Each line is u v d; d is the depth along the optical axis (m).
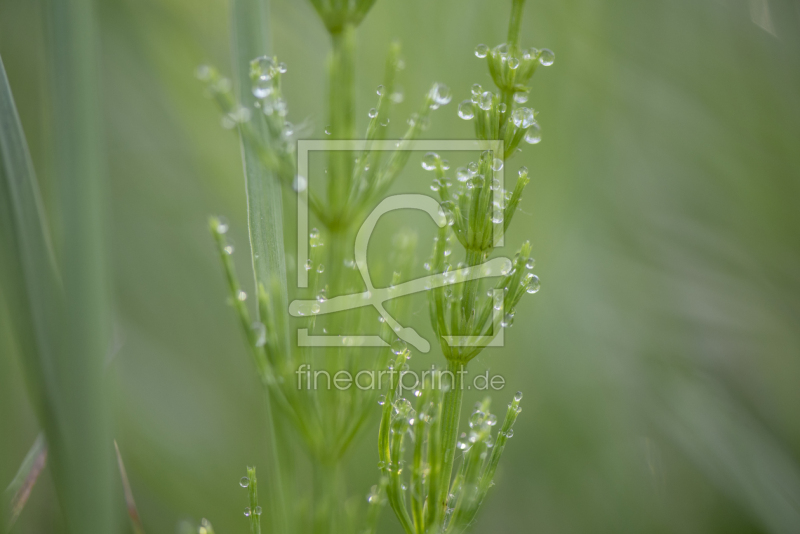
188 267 0.49
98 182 0.35
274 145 0.35
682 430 0.43
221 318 0.49
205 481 0.42
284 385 0.35
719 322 0.48
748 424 0.43
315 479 0.36
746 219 0.49
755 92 0.50
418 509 0.34
